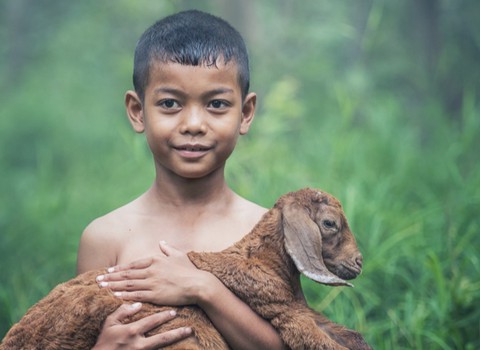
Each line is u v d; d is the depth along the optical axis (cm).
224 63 452
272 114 1162
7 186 1310
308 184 862
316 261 430
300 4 1480
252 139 1029
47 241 907
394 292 716
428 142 1133
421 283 704
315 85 1371
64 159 1470
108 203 1003
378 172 949
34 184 1295
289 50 1434
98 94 1733
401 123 1152
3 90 1900
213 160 456
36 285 773
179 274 430
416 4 1363
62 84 1766
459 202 812
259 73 1264
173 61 447
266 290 434
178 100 450
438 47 1349
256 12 1323
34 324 423
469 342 650
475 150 976
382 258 730
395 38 1410
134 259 468
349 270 457
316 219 455
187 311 429
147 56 460
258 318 435
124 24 1866
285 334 431
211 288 427
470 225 761
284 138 1168
